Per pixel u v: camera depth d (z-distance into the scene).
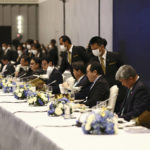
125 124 4.27
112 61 6.89
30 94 6.07
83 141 3.56
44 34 18.81
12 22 20.08
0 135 5.84
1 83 8.74
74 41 14.23
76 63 6.64
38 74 8.37
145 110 4.88
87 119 3.86
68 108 4.78
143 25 8.91
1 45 19.06
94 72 5.81
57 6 16.38
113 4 10.44
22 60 9.95
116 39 10.30
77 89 6.51
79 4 13.48
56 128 4.18
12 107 5.77
